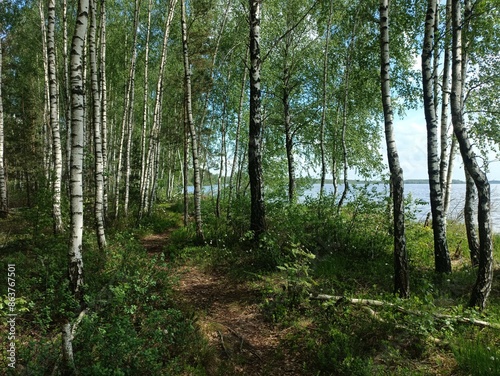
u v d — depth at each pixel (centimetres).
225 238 1025
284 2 1412
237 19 1593
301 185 1802
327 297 590
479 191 557
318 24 1400
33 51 1973
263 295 636
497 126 927
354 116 1580
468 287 664
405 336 470
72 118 545
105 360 353
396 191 609
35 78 2141
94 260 709
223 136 1698
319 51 1473
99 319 438
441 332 470
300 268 630
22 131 2095
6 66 2002
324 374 429
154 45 1973
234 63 1734
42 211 894
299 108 1616
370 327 493
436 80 908
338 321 525
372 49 1130
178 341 450
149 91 2269
